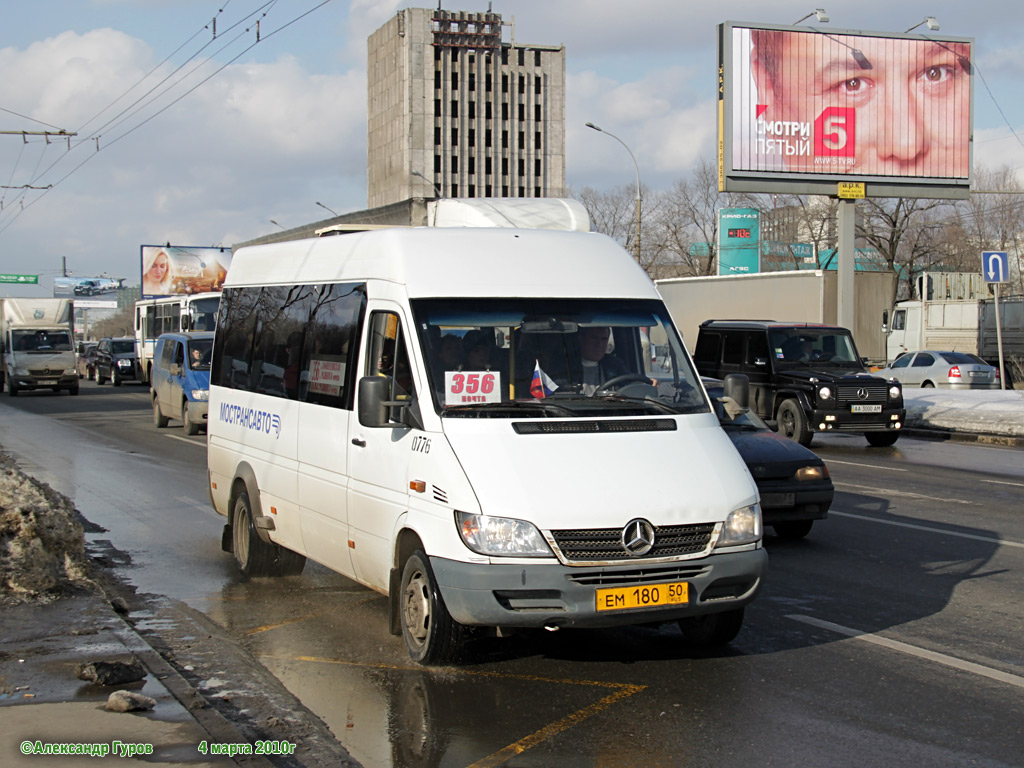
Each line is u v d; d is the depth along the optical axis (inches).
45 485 327.9
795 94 1100.5
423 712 212.1
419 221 563.5
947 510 466.6
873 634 269.0
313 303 304.8
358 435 264.1
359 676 236.5
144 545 396.5
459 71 4429.1
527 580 212.2
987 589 318.3
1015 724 203.9
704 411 255.9
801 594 312.7
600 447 231.3
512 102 4522.6
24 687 209.8
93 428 917.2
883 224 1980.8
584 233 289.4
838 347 777.6
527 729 202.2
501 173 4517.7
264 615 294.5
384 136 4633.4
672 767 183.2
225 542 363.9
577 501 217.5
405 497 238.8
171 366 882.8
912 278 2032.5
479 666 242.1
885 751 189.9
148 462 656.4
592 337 259.3
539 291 261.7
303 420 299.3
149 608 303.6
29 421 1002.1
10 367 1501.0
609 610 214.8
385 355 258.8
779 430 751.1
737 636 266.8
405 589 241.1
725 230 2059.5
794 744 193.6
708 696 220.7
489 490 217.6
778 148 1098.7
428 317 249.9
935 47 1137.4
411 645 239.6
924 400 965.2
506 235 275.4
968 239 2198.6
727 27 1080.2
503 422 234.1
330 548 282.7
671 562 219.9
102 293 6619.1
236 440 356.2
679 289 1232.2
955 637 266.2
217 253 2898.6
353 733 201.2
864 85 1120.2
